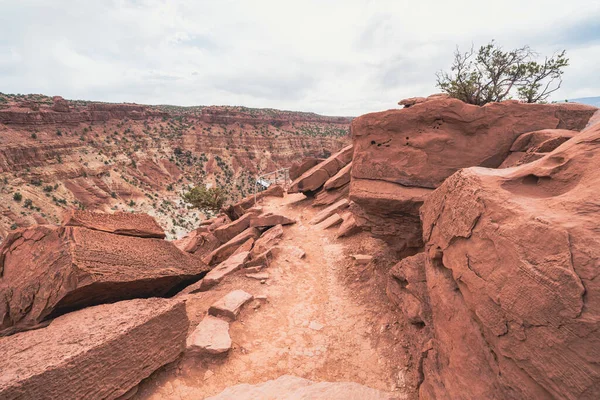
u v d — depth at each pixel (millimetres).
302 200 25250
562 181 3682
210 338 6887
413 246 9727
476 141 8625
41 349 4883
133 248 8984
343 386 5688
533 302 3002
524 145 8117
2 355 4828
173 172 114062
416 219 9086
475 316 4035
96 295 7668
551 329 2807
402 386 5969
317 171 23766
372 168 9500
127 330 5320
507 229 3570
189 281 11102
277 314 8797
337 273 11500
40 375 4238
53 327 5770
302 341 7590
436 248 5496
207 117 137750
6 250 8594
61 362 4465
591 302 2561
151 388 5586
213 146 128375
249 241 16156
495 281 3572
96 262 7621
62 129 90438
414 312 6531
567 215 3100
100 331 5277
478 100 16219
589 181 3283
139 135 115875
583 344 2553
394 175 9188
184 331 6363
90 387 4719
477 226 4191
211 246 20922
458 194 4910
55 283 7098
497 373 3439
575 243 2805
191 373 6102
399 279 7883
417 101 21750
